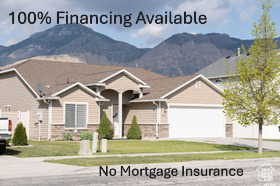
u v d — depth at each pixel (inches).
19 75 1375.5
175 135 1403.8
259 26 946.7
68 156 840.9
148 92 1473.9
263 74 934.4
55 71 1567.4
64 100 1272.1
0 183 518.3
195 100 1446.9
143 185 503.8
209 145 1144.8
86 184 510.3
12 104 1416.1
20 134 1053.8
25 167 676.1
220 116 1493.6
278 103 944.3
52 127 1249.4
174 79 1513.3
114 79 1400.1
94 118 1326.3
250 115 952.9
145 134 1413.6
